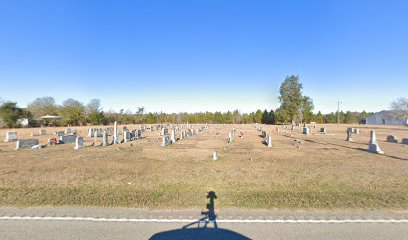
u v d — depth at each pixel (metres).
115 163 10.79
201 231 4.06
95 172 8.88
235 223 4.38
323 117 87.88
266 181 7.62
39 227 4.19
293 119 69.62
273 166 10.12
